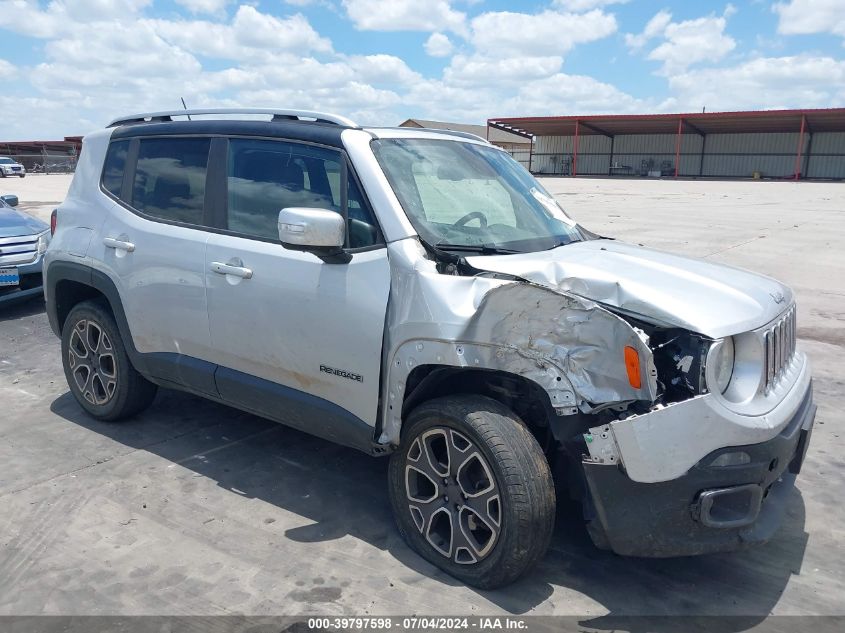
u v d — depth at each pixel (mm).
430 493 3404
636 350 2688
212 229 4070
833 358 6680
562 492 3928
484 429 2996
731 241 14523
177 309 4184
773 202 28203
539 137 70625
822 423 5141
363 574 3266
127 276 4426
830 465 4457
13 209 9539
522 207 3984
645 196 32469
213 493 4035
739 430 2736
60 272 4879
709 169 62750
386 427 3381
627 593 3148
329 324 3480
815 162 57844
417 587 3168
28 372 6301
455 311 3049
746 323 2898
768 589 3197
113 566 3314
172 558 3383
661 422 2707
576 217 20656
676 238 15055
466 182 3871
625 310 2891
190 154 4289
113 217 4598
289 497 4000
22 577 3229
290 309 3619
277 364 3768
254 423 5074
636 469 2744
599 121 60281
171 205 4324
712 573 3312
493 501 3037
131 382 4766
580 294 2980
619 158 66875
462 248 3383
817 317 8195
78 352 5023
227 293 3895
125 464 4391
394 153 3701
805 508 3928
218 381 4102
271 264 3719
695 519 2766
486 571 3076
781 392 3086
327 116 3844
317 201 3668
